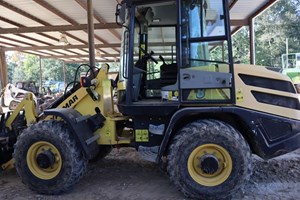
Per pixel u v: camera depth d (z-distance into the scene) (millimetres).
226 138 3203
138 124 3621
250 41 11938
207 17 3367
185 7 3400
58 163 3564
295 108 3379
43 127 3592
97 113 3947
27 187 3783
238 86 3367
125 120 3912
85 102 3988
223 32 3332
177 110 3420
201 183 3268
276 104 3369
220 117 3533
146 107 3477
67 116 3562
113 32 14758
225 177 3242
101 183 3951
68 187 3566
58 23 12234
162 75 4055
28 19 11375
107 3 9758
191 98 3379
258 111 3334
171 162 3326
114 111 4090
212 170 3248
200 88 3348
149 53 4078
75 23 12242
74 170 3520
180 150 3283
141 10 3752
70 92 4109
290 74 14773
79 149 3578
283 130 3322
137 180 4039
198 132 3252
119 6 3600
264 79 3395
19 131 4199
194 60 3383
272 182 3801
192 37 3391
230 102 3311
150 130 3594
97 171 4418
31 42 16641
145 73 4090
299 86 5910
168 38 4043
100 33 14938
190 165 3301
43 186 3559
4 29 12367
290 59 16609
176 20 3592
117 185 3871
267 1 10180
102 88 3947
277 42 28250
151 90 4078
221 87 3307
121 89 3762
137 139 3625
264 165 4371
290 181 3826
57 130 3562
